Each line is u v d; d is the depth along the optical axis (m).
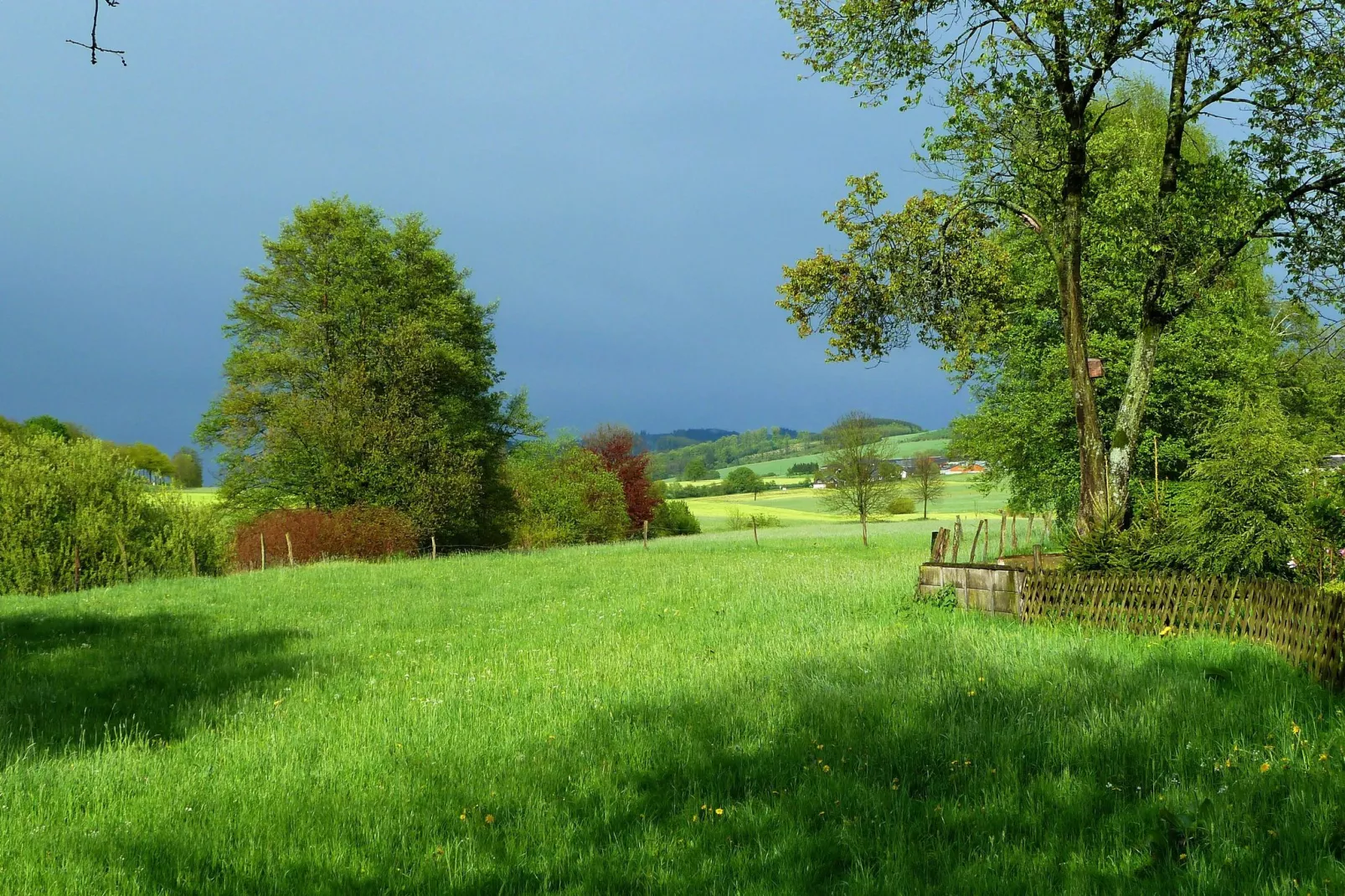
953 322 19.05
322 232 48.09
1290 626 8.77
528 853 5.22
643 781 6.33
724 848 5.13
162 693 9.98
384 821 5.70
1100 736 6.53
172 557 29.72
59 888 4.84
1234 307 26.97
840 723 7.25
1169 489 13.58
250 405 45.22
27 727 8.33
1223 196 15.01
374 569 27.05
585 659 11.16
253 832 5.62
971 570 13.52
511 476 61.12
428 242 49.84
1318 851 4.57
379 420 42.72
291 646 13.10
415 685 9.96
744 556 31.48
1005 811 5.41
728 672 9.59
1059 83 14.80
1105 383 27.20
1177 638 10.20
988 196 16.84
